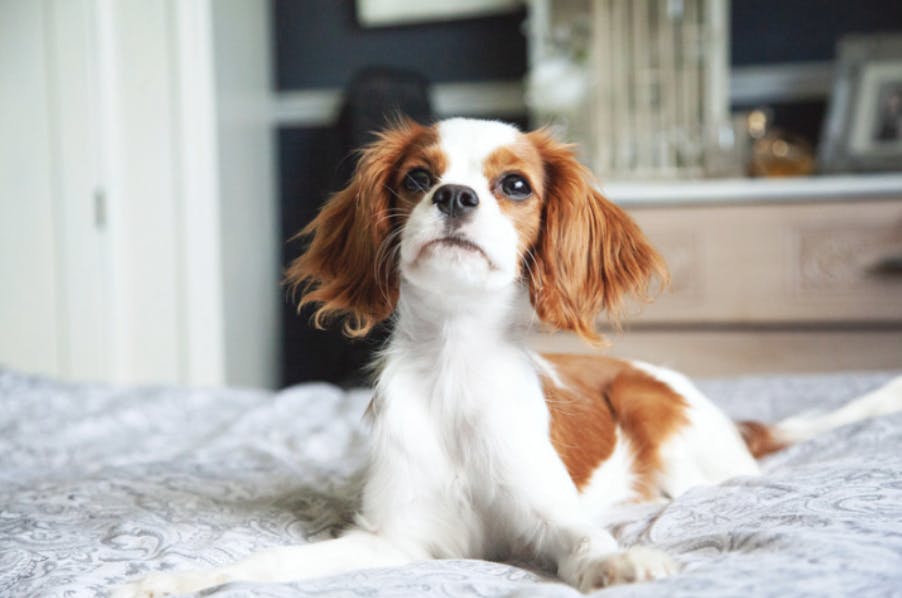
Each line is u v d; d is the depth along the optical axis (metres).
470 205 1.31
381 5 4.40
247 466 1.84
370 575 1.08
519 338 1.46
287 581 1.14
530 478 1.36
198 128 3.80
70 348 3.91
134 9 3.79
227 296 3.98
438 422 1.43
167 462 1.85
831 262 3.28
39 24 3.81
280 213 4.68
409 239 1.34
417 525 1.39
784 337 3.33
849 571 0.90
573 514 1.33
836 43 3.99
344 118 4.39
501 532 1.41
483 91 4.33
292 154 4.65
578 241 1.47
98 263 3.86
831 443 1.79
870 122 3.71
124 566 1.17
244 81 4.23
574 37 3.92
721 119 3.82
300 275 1.58
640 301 1.60
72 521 1.38
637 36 3.87
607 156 3.89
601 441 1.68
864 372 3.28
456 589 0.99
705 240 3.35
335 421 2.29
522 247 1.43
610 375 1.85
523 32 4.28
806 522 1.13
